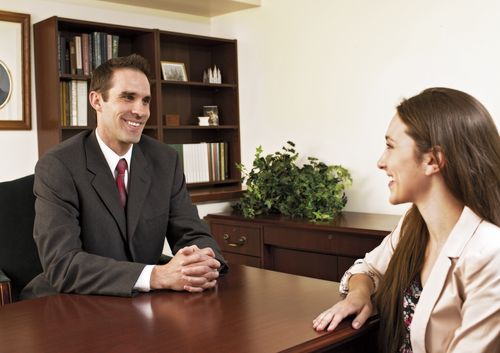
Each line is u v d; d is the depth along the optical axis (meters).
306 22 4.06
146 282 1.75
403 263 1.47
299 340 1.29
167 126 4.15
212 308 1.55
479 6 3.20
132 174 2.16
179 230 2.26
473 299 1.23
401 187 1.38
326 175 3.78
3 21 3.58
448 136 1.29
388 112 3.65
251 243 3.75
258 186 3.88
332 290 1.71
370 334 1.51
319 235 3.34
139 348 1.26
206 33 4.70
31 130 3.74
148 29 4.01
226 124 4.64
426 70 3.46
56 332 1.40
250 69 4.46
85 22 3.66
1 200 2.42
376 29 3.67
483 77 3.21
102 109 2.12
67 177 2.02
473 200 1.29
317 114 4.05
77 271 1.79
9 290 2.17
